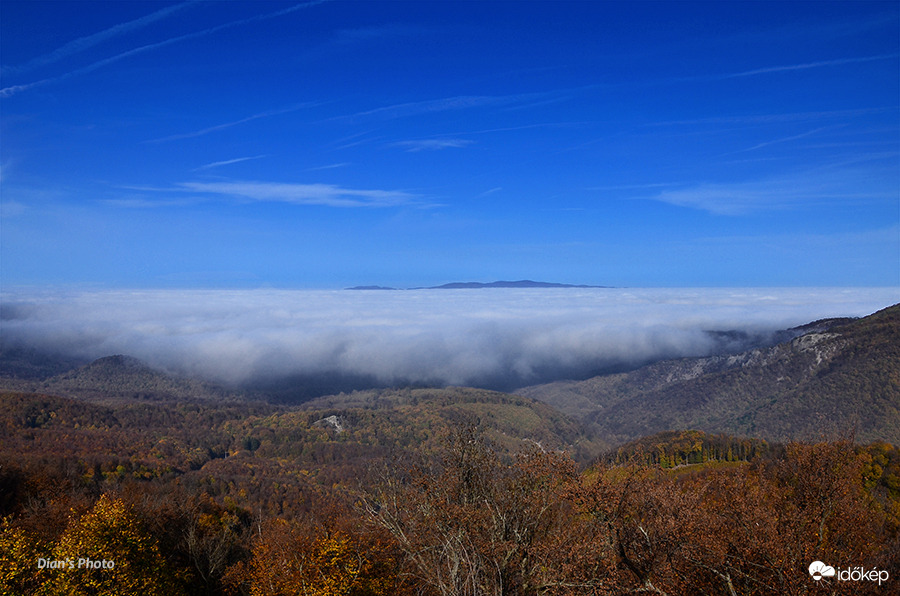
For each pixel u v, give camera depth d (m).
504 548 16.59
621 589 15.33
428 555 18.31
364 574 23.50
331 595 22.22
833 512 18.70
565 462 18.98
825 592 14.19
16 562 20.78
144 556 25.06
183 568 30.53
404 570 21.16
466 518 17.00
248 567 30.16
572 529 17.34
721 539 16.06
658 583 15.79
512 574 16.77
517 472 19.38
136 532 25.41
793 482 20.92
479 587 15.84
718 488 20.67
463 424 22.22
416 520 18.94
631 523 17.41
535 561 16.83
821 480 19.28
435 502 18.53
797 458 21.36
